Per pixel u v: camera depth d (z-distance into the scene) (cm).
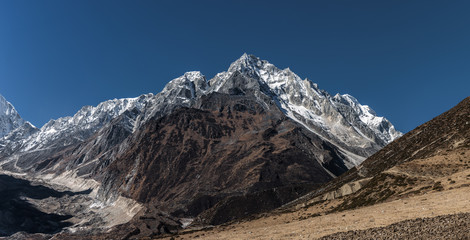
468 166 8344
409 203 6219
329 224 5931
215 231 10219
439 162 9206
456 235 3152
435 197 6128
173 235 11681
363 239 3750
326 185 18612
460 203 5075
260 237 6022
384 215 5594
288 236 5531
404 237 3469
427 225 3691
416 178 8675
